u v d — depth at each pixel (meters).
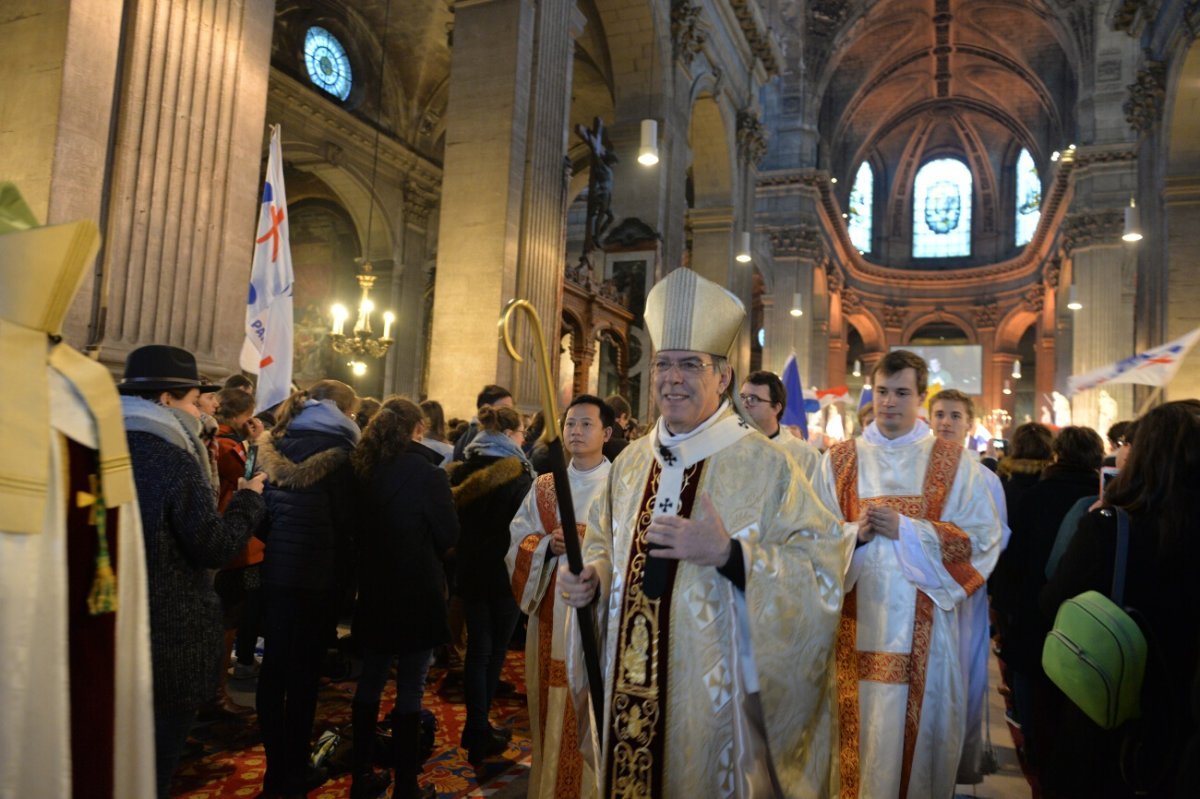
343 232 19.38
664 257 13.26
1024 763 4.39
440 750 4.12
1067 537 3.33
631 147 13.20
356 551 3.75
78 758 1.67
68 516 1.70
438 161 19.53
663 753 1.94
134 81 4.81
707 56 15.23
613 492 2.33
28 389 1.62
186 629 2.38
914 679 2.85
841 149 37.50
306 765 3.38
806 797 1.95
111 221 4.70
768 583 1.90
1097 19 24.55
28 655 1.56
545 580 3.07
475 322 8.65
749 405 3.59
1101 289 24.02
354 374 18.88
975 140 38.78
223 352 5.29
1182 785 1.75
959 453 3.16
